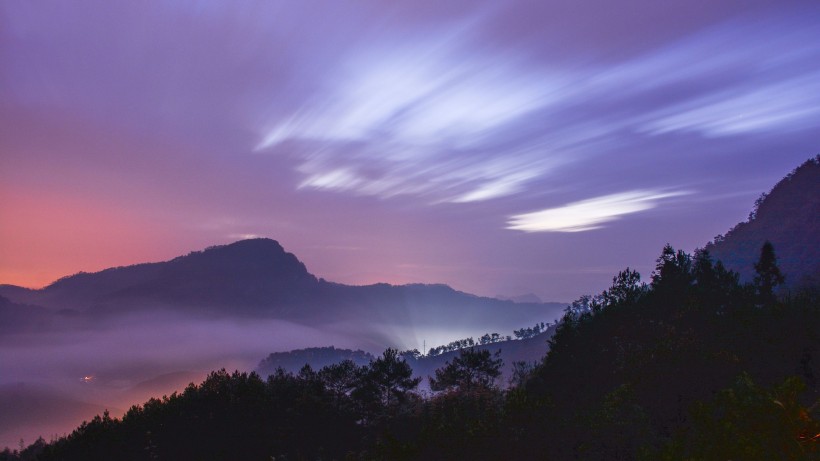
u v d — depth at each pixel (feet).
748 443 44.78
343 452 160.25
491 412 102.78
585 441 82.58
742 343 99.50
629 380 98.63
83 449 187.11
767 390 48.83
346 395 201.98
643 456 54.13
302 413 185.26
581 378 111.96
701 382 89.51
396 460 95.14
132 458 179.22
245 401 197.98
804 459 43.50
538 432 90.07
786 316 104.22
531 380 133.80
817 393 74.59
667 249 141.49
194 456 174.29
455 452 90.33
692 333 108.88
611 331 125.08
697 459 46.39
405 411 181.16
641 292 140.67
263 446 173.27
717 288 127.65
